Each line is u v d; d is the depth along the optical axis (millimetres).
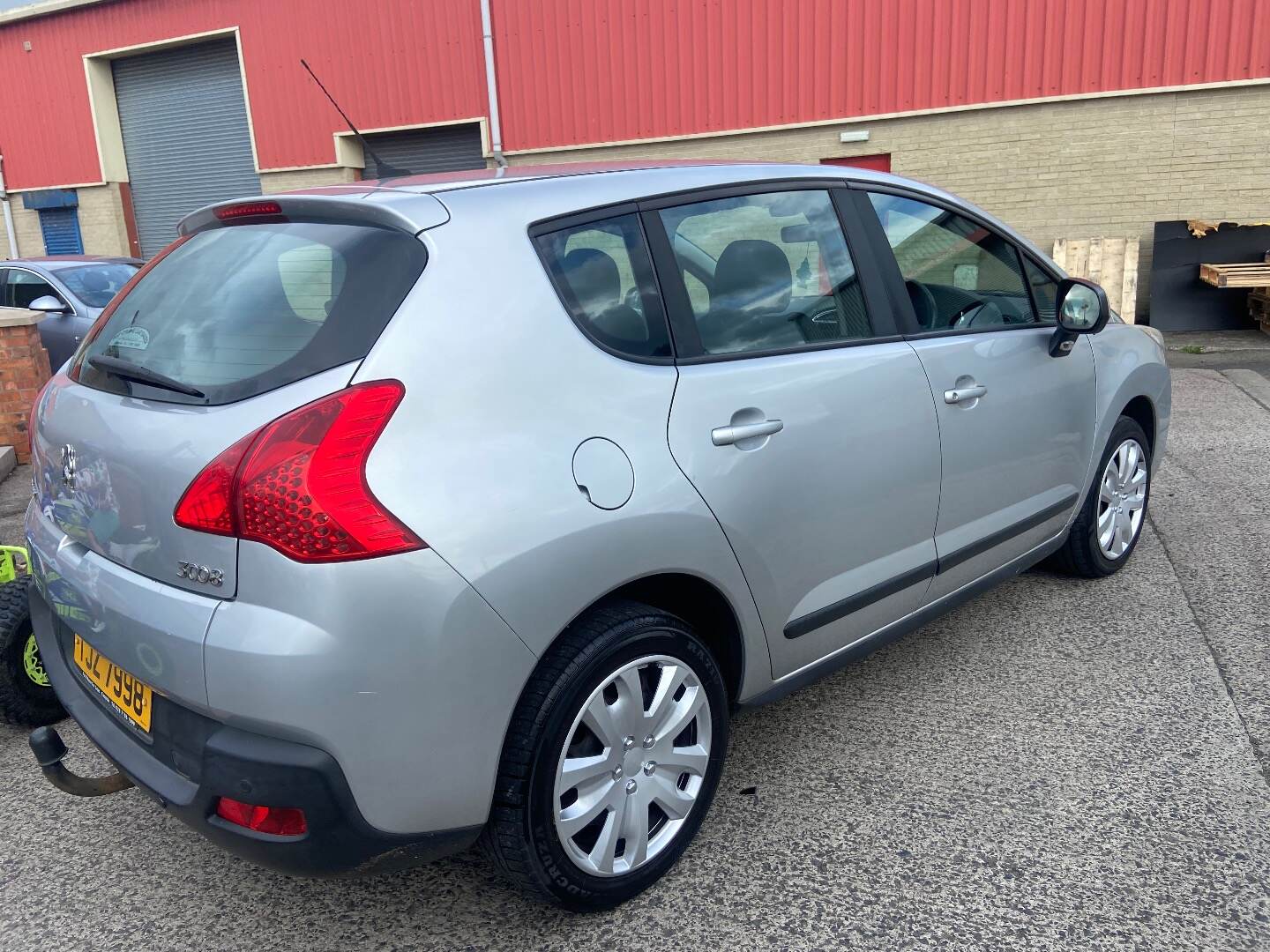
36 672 3170
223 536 1829
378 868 1959
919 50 12055
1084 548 3959
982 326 3258
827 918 2236
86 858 2574
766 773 2836
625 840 2264
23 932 2293
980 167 12141
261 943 2236
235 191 18312
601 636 2102
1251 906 2213
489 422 1957
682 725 2312
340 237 2129
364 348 1901
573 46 13953
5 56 19531
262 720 1796
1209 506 5023
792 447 2482
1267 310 10352
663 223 2439
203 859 2559
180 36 17344
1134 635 3621
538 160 14664
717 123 13344
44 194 20047
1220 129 11078
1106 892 2279
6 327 6980
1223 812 2561
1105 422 3793
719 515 2297
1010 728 3021
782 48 12758
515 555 1922
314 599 1765
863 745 2965
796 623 2594
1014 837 2496
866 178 3010
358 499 1786
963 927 2186
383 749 1844
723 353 2439
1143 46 11102
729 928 2219
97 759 3062
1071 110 11586
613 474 2102
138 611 1964
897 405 2789
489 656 1911
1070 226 11930
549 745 2037
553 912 2305
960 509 3088
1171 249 11023
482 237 2100
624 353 2240
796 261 2705
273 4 16172
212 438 1882
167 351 2164
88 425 2193
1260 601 3855
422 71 15234
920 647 3613
